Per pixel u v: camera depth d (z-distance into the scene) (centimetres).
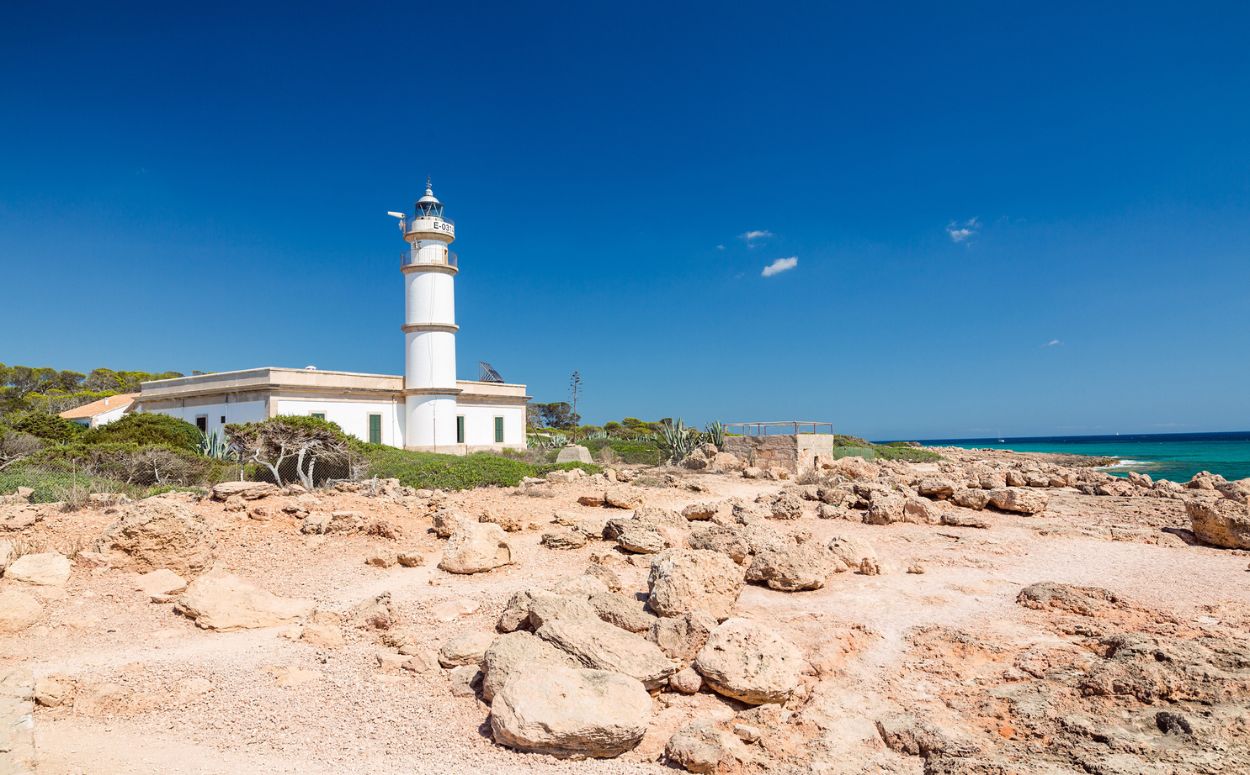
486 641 940
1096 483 2605
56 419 3269
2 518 1350
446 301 4006
